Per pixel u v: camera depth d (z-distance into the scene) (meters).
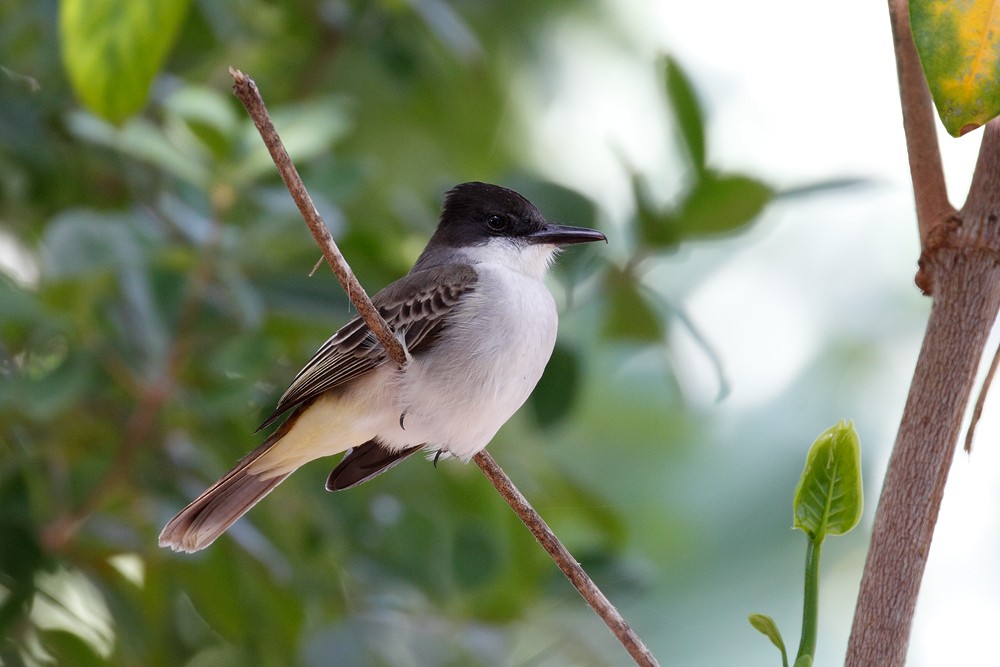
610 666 10.88
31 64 11.15
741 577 15.76
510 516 11.02
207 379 10.12
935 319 5.05
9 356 10.23
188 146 9.88
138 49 6.89
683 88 10.01
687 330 9.99
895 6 5.55
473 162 13.80
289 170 6.12
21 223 11.23
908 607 4.86
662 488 15.98
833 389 16.97
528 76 14.73
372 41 12.40
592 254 10.31
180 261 9.35
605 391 15.80
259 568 10.36
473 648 10.44
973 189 5.07
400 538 10.79
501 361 8.73
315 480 10.73
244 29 12.10
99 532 10.37
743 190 9.78
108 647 10.59
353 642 9.98
